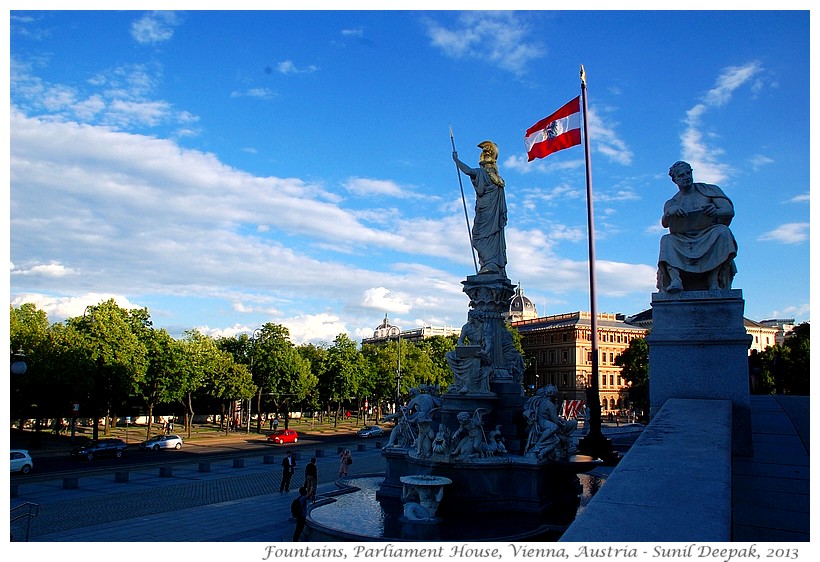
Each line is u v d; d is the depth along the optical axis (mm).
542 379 140750
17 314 66000
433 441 25516
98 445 54062
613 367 134625
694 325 13062
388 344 114438
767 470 10312
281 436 70875
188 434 75875
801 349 76062
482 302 31328
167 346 71000
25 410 61969
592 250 32031
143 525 25047
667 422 9922
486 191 32188
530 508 24125
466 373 29219
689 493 6324
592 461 26594
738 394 12469
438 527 21641
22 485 36812
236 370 79938
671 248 13625
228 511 28094
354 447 65188
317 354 99500
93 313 65250
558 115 34219
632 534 5367
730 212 13461
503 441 27016
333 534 20625
